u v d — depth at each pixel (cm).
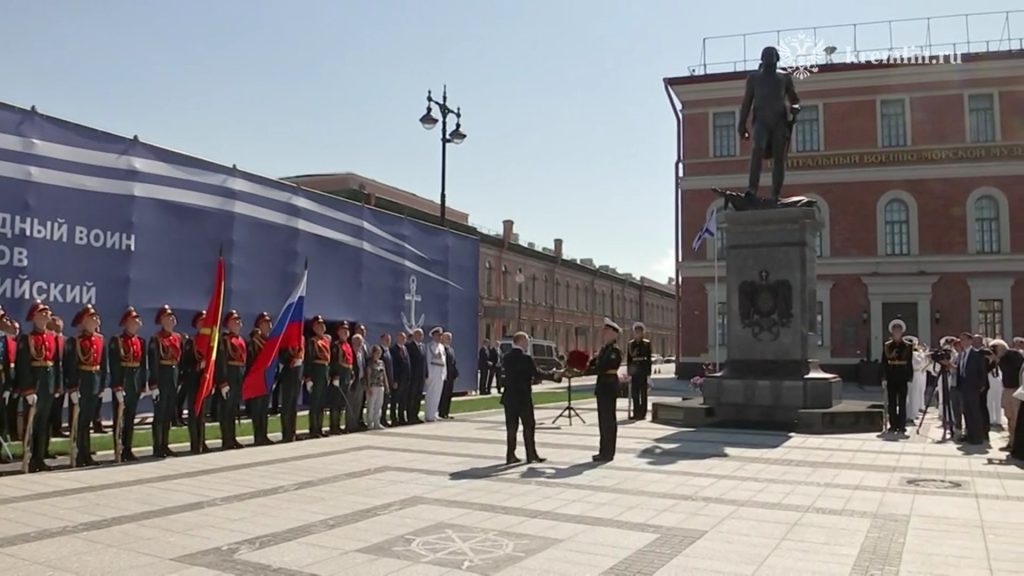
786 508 801
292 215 1855
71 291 1352
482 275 5447
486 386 2991
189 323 1576
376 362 1620
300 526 721
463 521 740
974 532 700
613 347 1146
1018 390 1162
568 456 1180
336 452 1236
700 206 4138
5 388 1062
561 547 647
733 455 1189
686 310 4119
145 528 714
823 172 3994
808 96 4053
